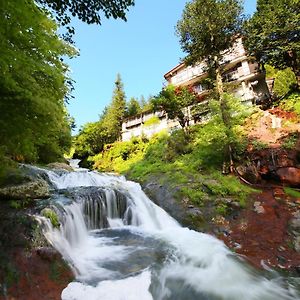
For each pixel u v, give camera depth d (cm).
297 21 1667
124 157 2688
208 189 1007
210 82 1425
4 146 537
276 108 1539
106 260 594
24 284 438
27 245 516
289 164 1070
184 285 514
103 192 935
